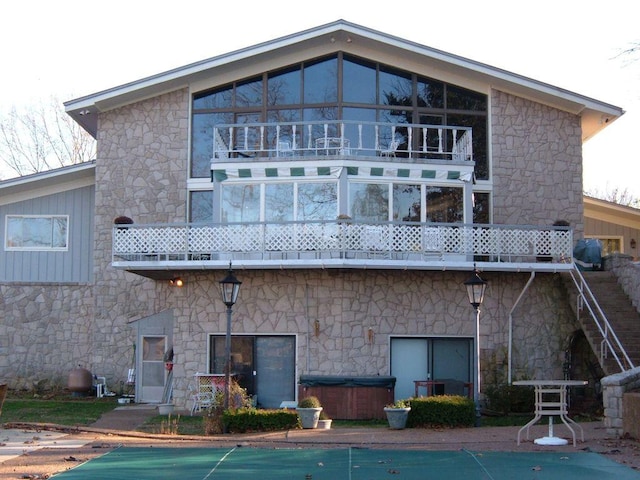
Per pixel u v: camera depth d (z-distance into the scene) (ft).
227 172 67.26
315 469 38.04
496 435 48.85
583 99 73.10
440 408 53.78
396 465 38.83
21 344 77.20
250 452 42.55
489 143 73.97
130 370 74.18
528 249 66.85
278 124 67.00
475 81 74.13
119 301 75.51
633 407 45.19
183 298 67.82
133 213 74.28
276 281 67.00
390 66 73.41
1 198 78.74
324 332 66.23
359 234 64.49
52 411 64.39
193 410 65.05
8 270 78.48
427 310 67.00
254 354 66.80
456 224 65.62
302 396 62.08
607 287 68.49
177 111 74.54
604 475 36.01
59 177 77.71
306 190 67.10
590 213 90.43
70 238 78.59
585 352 69.21
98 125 75.36
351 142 72.13
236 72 73.46
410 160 66.95
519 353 67.72
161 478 36.09
